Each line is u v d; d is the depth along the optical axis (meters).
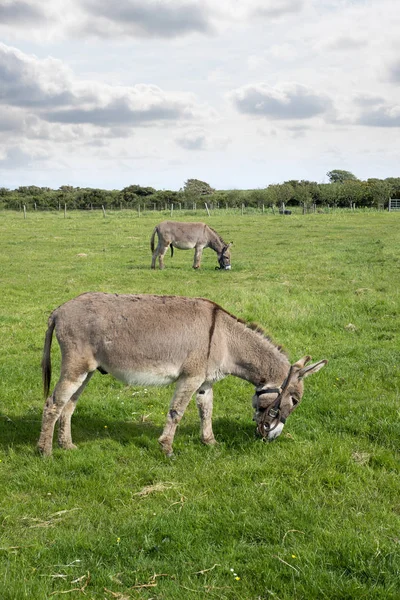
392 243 27.44
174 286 17.23
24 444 6.71
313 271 19.70
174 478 5.86
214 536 4.74
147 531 4.80
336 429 7.10
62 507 5.30
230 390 8.79
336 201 71.94
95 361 6.34
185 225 21.28
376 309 13.60
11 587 4.01
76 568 4.35
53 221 43.69
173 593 4.04
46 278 19.08
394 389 8.51
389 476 5.79
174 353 6.30
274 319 12.37
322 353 10.41
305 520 4.98
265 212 60.31
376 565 4.26
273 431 6.43
